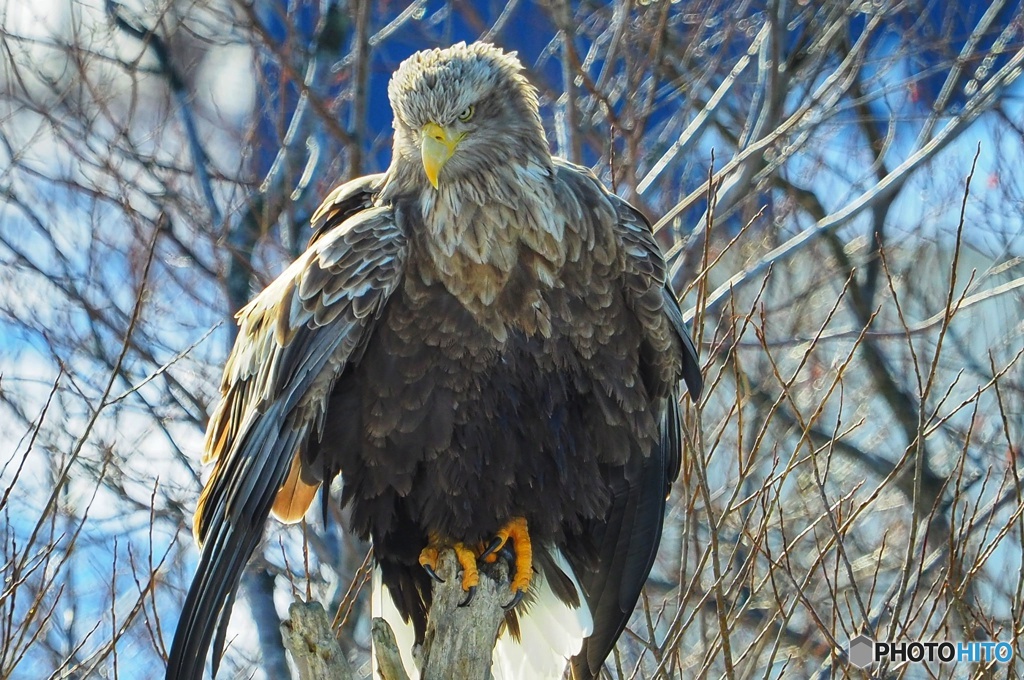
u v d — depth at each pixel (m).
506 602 9.80
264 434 9.75
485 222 9.75
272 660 13.20
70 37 16.44
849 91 17.61
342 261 9.75
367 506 10.04
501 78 10.01
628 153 13.43
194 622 9.52
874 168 17.36
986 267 19.33
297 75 13.92
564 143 13.41
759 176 14.77
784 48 15.44
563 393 9.97
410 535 10.11
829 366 17.92
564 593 10.41
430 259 9.79
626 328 10.09
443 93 9.79
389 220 9.88
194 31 16.64
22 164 15.88
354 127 13.92
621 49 15.03
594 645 10.55
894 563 14.80
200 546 10.20
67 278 15.34
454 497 9.89
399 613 10.22
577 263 9.88
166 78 16.67
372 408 9.81
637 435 10.27
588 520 10.48
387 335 9.80
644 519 10.60
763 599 13.73
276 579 14.41
